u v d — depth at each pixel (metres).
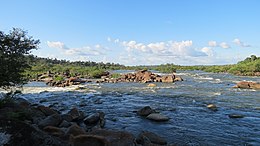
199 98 32.22
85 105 27.06
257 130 17.20
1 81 14.48
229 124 18.81
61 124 14.81
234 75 90.62
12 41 14.65
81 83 56.84
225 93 37.12
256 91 39.41
